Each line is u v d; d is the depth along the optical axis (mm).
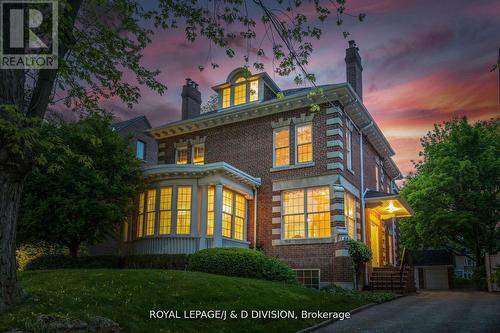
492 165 28000
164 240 19922
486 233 29828
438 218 28266
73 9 9672
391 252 29828
